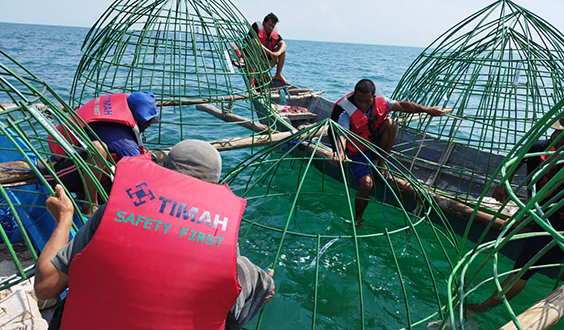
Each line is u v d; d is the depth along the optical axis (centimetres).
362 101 418
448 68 480
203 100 586
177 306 156
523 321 176
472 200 447
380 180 487
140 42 439
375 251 411
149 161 174
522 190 471
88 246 154
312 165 610
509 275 318
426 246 428
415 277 378
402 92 531
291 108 739
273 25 838
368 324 320
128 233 153
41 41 4703
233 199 174
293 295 347
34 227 318
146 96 370
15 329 210
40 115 218
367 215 483
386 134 454
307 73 2258
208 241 158
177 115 871
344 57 5144
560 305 184
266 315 323
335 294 350
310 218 466
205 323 165
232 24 469
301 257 395
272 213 473
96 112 343
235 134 770
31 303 229
